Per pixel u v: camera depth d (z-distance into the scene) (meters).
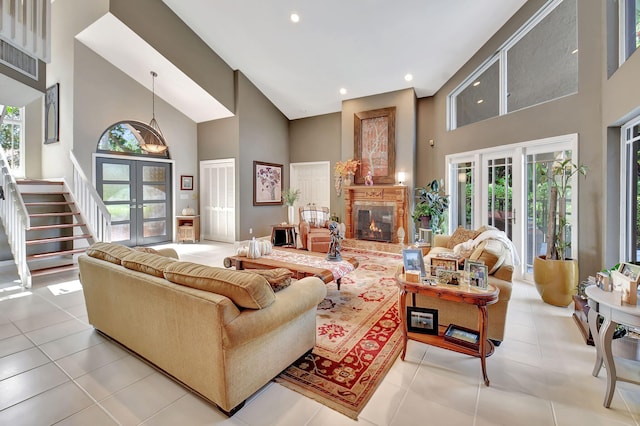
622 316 1.72
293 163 8.60
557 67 3.82
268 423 1.69
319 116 8.16
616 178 3.15
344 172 6.89
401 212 6.36
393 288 3.99
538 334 2.73
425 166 6.66
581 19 3.44
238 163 7.16
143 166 6.98
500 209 4.75
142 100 6.79
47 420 1.71
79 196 5.46
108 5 4.83
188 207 7.82
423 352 2.44
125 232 6.69
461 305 2.61
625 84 2.76
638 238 2.94
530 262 4.27
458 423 1.69
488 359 2.34
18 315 3.14
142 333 2.20
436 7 4.34
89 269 2.64
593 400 1.87
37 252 5.36
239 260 3.80
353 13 4.72
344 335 2.69
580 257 3.51
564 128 3.66
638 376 1.84
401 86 6.33
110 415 1.75
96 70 6.00
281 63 6.36
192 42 6.07
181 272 1.97
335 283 4.17
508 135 4.45
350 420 1.71
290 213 8.23
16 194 4.17
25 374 2.13
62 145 5.92
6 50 3.33
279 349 2.04
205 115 7.50
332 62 5.95
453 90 5.79
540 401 1.87
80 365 2.25
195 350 1.82
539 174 4.07
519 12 4.11
